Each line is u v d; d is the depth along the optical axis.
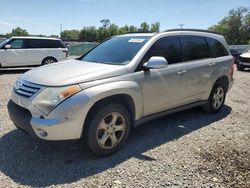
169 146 4.34
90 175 3.43
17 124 3.79
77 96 3.47
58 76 3.71
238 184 3.34
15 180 3.28
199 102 5.61
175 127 5.22
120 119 4.00
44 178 3.34
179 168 3.66
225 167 3.73
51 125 3.37
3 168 3.54
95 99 3.58
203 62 5.45
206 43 5.77
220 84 6.07
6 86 8.88
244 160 3.96
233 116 6.09
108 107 3.78
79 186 3.20
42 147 4.13
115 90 3.77
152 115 4.57
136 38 4.82
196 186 3.27
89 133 3.66
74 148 4.13
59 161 3.75
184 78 4.96
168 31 4.95
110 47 4.96
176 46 4.98
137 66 4.21
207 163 3.82
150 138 4.64
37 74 3.93
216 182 3.37
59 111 3.40
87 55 5.08
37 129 3.47
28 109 3.57
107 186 3.21
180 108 5.14
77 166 3.63
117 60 4.42
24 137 4.47
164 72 4.57
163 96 4.62
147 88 4.29
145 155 4.00
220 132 5.05
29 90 3.66
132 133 4.85
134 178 3.39
